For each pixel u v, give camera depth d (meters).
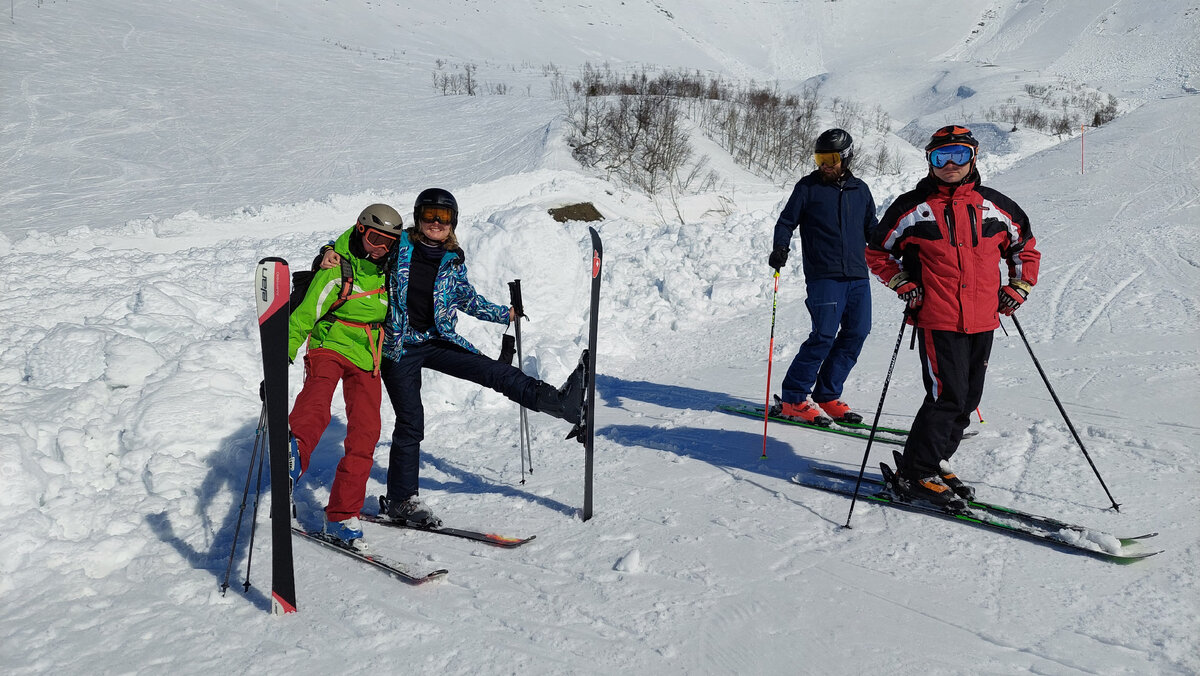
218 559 3.36
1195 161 14.61
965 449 4.20
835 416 4.95
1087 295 7.15
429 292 3.50
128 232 12.89
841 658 2.50
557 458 4.52
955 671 2.40
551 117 26.42
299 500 3.98
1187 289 6.97
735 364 6.45
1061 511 3.40
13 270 8.30
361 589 3.08
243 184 20.81
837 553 3.19
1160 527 3.19
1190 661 2.36
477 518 3.75
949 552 3.14
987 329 3.46
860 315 4.80
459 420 5.27
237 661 2.62
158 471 3.95
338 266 3.28
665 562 3.18
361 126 26.94
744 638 2.63
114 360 4.98
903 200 3.54
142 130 25.09
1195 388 4.75
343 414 5.20
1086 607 2.69
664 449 4.59
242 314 7.10
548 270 7.20
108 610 2.95
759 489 3.91
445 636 2.73
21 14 36.75
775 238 4.83
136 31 37.91
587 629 2.73
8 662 2.62
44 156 22.20
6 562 3.19
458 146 24.83
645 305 8.10
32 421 4.11
